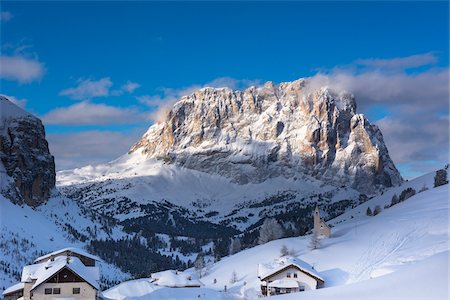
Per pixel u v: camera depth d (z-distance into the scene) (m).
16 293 159.75
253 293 179.00
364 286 102.56
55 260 155.75
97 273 152.00
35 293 138.88
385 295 92.62
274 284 173.12
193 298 180.50
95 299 140.62
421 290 90.38
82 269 146.62
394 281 98.44
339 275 182.88
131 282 190.75
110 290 187.50
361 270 181.50
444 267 96.62
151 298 179.50
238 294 188.12
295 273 174.88
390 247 198.50
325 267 193.12
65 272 140.38
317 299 103.56
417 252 178.38
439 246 177.75
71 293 139.75
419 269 99.81
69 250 179.75
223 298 180.12
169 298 180.38
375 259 188.50
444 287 88.56
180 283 192.88
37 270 151.12
